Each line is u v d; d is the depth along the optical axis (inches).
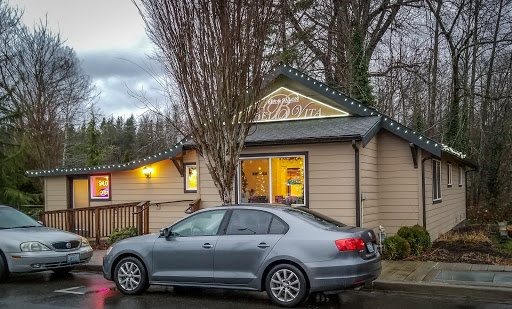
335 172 467.5
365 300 293.1
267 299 303.3
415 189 499.8
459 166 791.1
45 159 1215.6
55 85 1342.3
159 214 598.5
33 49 1294.3
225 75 386.9
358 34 848.9
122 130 1828.2
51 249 370.9
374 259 279.1
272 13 410.6
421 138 482.9
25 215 431.5
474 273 348.8
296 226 280.2
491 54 1018.1
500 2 959.0
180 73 395.9
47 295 319.9
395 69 1071.6
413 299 295.1
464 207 837.2
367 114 517.0
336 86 971.3
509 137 966.4
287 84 553.0
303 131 488.1
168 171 600.4
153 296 315.3
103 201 640.4
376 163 515.5
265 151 498.9
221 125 395.2
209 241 295.0
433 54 1055.0
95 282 368.8
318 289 264.5
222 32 384.5
